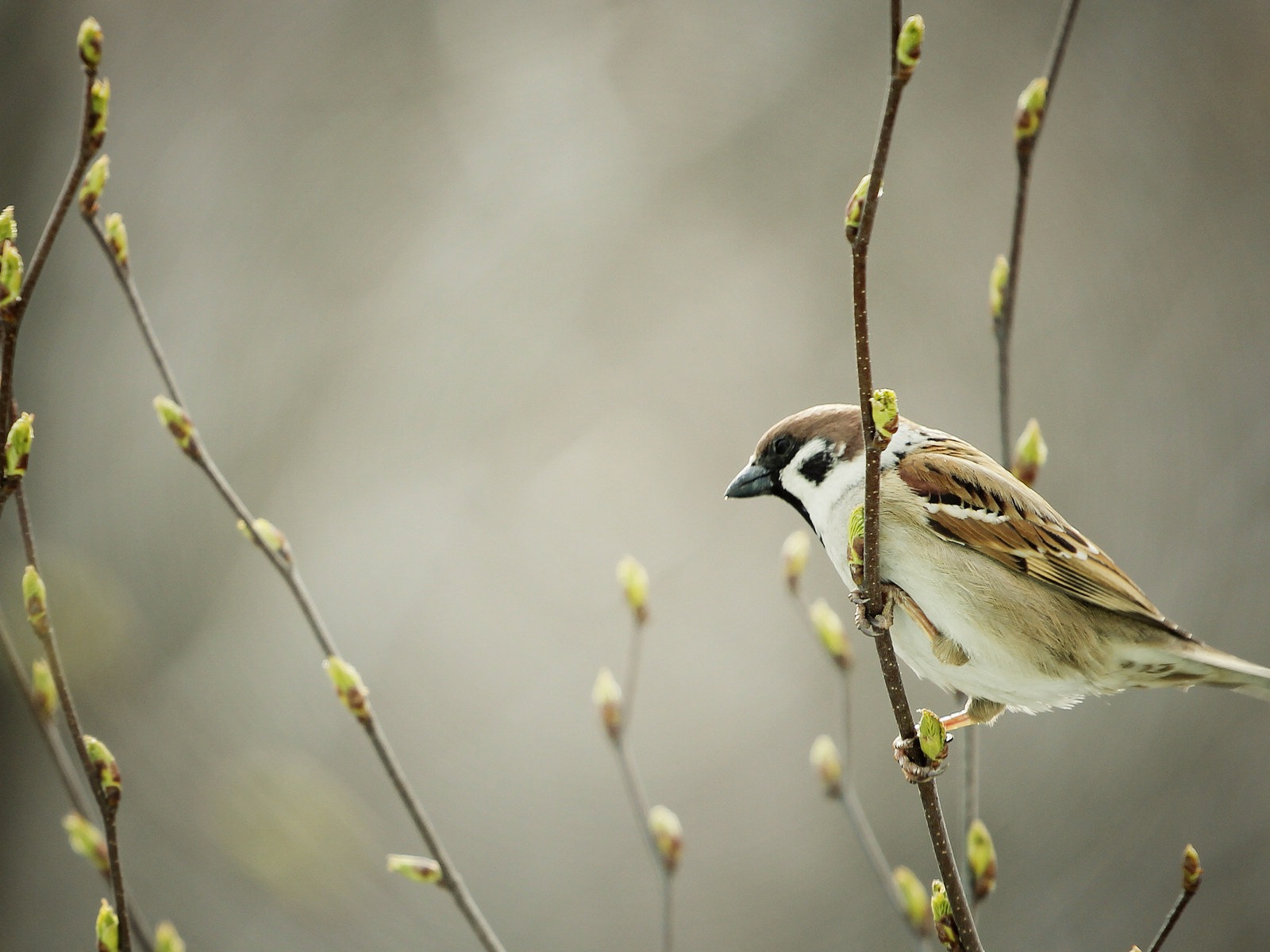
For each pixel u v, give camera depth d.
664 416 14.77
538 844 13.09
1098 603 5.03
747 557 14.38
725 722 13.68
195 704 12.16
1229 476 12.62
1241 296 13.42
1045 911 11.25
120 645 10.40
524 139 15.27
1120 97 14.31
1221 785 11.45
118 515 12.23
